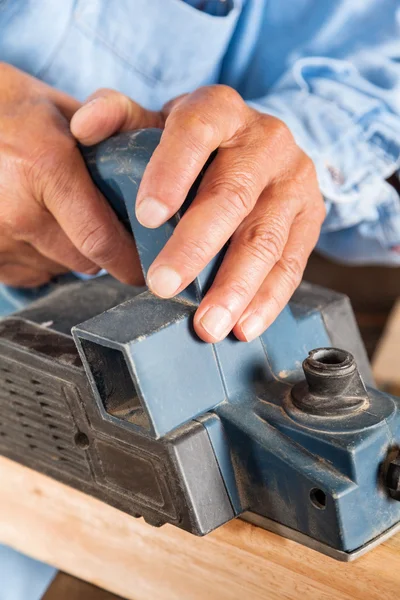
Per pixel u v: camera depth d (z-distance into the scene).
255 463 0.60
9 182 0.76
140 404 0.61
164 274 0.58
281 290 0.66
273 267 0.68
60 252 0.83
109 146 0.68
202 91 0.69
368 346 1.53
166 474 0.60
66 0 1.05
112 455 0.66
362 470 0.55
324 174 1.06
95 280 0.85
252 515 0.62
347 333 0.78
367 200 1.12
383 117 1.08
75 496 0.75
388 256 1.31
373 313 1.75
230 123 0.67
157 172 0.61
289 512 0.59
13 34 1.05
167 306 0.61
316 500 0.56
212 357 0.61
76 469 0.71
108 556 0.76
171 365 0.58
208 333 0.59
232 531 0.63
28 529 0.84
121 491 0.67
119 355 0.61
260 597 0.64
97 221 0.73
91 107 0.71
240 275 0.62
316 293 0.80
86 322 0.59
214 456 0.60
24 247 0.86
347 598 0.58
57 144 0.74
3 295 1.00
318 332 0.74
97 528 0.75
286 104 1.09
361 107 1.08
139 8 1.08
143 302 0.62
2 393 0.76
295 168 0.72
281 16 1.17
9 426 0.77
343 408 0.58
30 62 1.08
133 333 0.56
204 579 0.68
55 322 0.75
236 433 0.60
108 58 1.11
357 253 1.34
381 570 0.56
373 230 1.24
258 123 0.71
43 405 0.71
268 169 0.68
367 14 1.12
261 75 1.23
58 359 0.68
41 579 1.04
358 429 0.56
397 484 0.55
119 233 0.74
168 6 1.08
